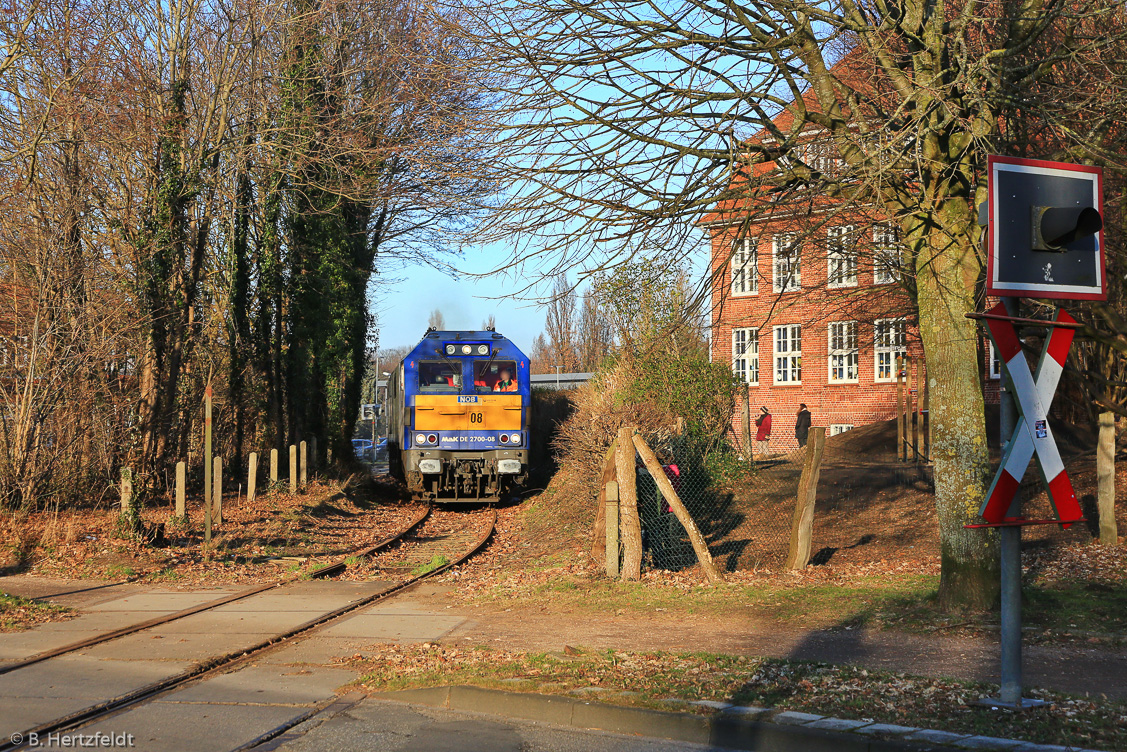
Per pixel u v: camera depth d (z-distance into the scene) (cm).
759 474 2000
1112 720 523
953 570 851
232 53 2145
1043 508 1426
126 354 1947
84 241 1947
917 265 878
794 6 847
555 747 527
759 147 891
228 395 2447
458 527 1988
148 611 952
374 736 548
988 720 525
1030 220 565
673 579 1086
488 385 2275
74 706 598
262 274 2550
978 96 778
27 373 1647
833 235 1388
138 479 1838
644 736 547
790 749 507
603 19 897
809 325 1970
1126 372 1686
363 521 2039
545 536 1662
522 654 731
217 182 2181
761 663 678
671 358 1772
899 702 567
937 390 862
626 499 1115
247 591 1086
